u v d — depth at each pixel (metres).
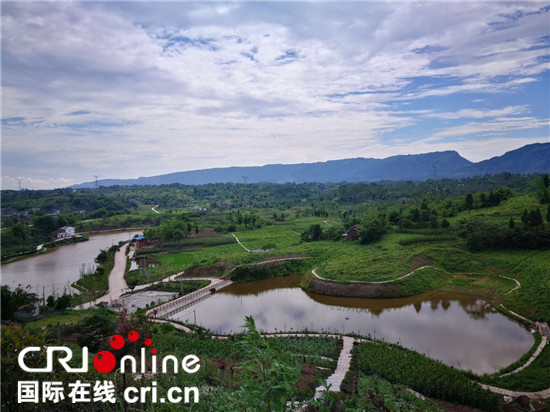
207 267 80.88
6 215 171.12
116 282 77.12
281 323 51.53
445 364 36.41
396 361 34.81
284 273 78.62
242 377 6.96
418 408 25.83
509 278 63.78
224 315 55.75
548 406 28.27
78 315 51.25
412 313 54.31
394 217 100.38
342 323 50.69
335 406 7.48
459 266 71.38
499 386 32.38
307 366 32.84
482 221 82.38
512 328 47.31
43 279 80.25
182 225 119.81
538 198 95.50
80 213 189.12
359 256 77.56
